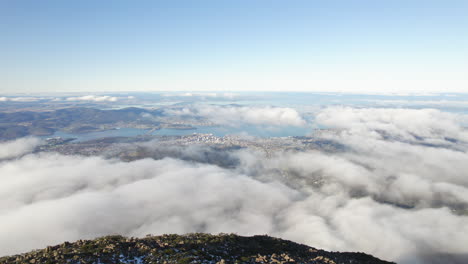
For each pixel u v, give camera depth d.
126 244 41.97
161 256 38.66
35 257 35.81
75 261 34.66
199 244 45.16
